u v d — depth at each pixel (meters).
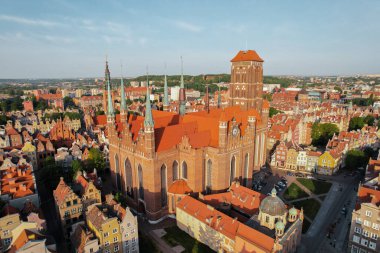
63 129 159.12
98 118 185.62
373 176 92.19
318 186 118.50
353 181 123.88
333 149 135.50
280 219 66.50
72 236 70.12
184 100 117.06
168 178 90.06
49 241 68.56
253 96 125.06
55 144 149.75
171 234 82.81
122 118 104.38
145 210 90.75
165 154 87.38
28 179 92.62
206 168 95.00
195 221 79.12
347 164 137.25
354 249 73.94
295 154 138.38
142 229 85.25
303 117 198.88
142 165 87.19
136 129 97.94
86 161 123.88
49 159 119.94
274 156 143.88
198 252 74.56
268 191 113.44
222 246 72.19
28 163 111.44
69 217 78.75
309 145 180.88
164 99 130.50
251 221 72.50
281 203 69.19
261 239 63.78
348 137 151.88
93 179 96.38
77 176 93.88
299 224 74.19
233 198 85.19
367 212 69.94
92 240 62.59
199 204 80.81
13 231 62.62
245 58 120.69
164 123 103.00
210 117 105.00
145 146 83.50
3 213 74.06
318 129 189.00
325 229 86.94
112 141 101.56
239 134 98.38
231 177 100.00
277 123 182.50
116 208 72.94
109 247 66.31
